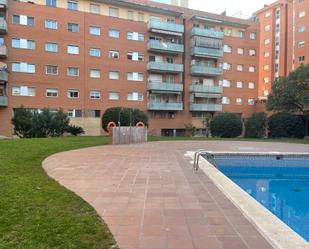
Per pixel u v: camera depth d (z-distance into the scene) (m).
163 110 40.81
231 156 13.48
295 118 32.66
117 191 6.04
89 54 36.81
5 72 31.88
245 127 36.72
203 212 4.70
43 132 25.19
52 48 35.00
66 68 35.69
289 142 23.28
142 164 9.80
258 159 13.68
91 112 36.94
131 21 39.06
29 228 3.70
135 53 39.31
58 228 3.73
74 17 36.06
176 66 40.62
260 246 3.43
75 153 12.64
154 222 4.21
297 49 58.38
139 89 39.59
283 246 3.36
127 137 18.69
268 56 67.88
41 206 4.63
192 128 40.44
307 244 3.42
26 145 13.78
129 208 4.87
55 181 6.74
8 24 32.84
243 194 5.66
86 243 3.36
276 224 4.03
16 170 7.85
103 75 37.53
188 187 6.47
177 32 40.88
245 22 47.44
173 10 41.47
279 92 32.75
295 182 11.20
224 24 45.81
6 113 32.75
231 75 46.19
